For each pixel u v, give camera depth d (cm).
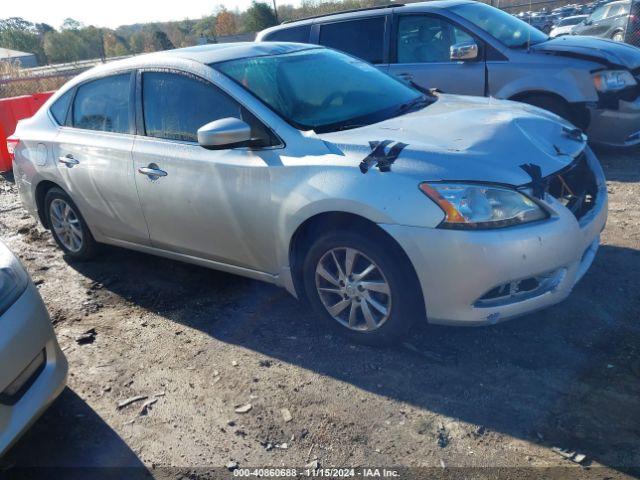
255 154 345
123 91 423
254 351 344
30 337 260
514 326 337
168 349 356
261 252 357
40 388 263
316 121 355
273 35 788
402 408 282
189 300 416
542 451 247
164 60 405
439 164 292
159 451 274
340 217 320
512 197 285
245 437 276
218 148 339
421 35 691
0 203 726
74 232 493
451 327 342
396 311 310
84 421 299
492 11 693
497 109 373
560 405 272
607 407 268
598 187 350
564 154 323
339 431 273
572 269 303
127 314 406
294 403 295
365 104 385
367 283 317
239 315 387
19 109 893
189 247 399
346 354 329
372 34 718
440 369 307
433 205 284
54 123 479
